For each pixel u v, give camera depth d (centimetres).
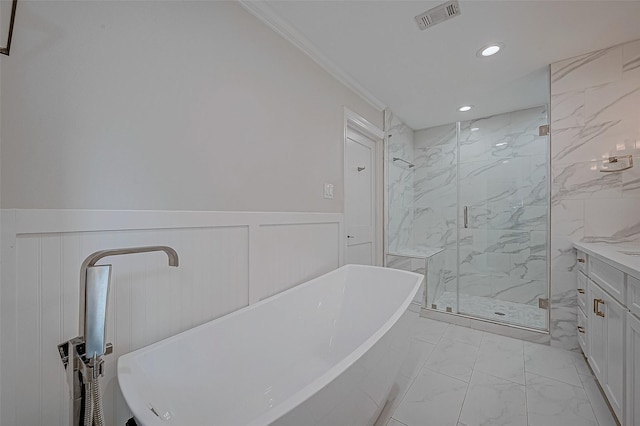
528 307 289
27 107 85
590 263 171
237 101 148
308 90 198
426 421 137
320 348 173
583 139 202
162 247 92
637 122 186
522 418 139
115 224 102
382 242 302
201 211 130
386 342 116
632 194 188
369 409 108
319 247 210
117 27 103
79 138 95
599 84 196
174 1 121
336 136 229
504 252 310
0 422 80
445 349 212
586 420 137
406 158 353
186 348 111
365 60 208
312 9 157
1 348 80
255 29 158
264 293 163
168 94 118
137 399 82
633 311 112
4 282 81
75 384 71
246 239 152
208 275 134
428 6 155
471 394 157
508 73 227
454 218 341
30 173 85
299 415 73
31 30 85
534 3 151
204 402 110
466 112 311
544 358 197
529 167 298
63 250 91
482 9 156
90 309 69
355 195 270
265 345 143
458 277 333
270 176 167
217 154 138
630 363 114
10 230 82
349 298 208
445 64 213
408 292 187
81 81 95
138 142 109
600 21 165
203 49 132
